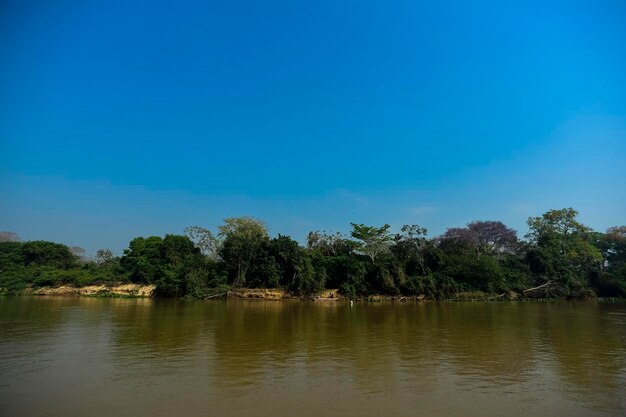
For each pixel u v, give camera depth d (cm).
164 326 2778
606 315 3791
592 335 2470
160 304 4938
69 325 2778
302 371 1522
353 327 2838
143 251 7231
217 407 1105
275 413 1062
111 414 1044
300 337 2353
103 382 1345
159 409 1084
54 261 8044
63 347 1967
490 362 1694
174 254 6988
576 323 3112
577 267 6988
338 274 6350
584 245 7106
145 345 2041
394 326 2905
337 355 1830
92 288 6600
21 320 3045
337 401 1167
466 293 6219
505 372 1521
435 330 2689
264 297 6025
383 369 1562
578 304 5506
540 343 2172
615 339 2314
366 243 6462
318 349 1977
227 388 1288
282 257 6256
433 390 1285
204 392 1241
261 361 1692
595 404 1155
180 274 6231
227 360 1706
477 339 2308
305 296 5978
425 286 6112
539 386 1334
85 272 6975
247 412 1068
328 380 1395
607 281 6788
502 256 7519
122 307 4369
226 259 6506
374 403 1152
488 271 6269
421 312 4131
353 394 1236
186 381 1364
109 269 7212
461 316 3691
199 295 5938
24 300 5347
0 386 1294
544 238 7469
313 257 6650
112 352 1855
